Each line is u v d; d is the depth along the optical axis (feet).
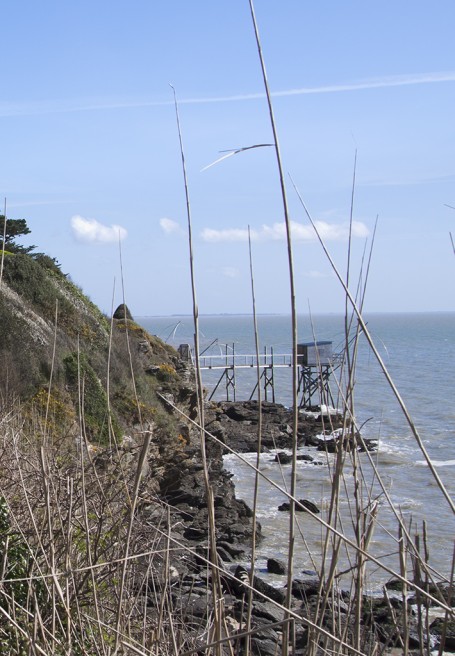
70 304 97.45
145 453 10.53
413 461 72.79
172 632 11.25
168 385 97.30
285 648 9.04
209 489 9.92
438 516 43.73
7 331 75.66
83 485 12.46
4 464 17.29
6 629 12.89
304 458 97.66
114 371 83.25
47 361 71.97
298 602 41.91
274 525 64.44
